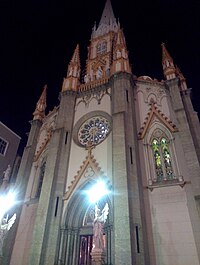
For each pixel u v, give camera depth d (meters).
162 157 22.08
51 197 21.45
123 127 22.38
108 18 52.88
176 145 21.84
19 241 23.27
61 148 25.20
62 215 21.09
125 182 18.75
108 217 19.42
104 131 25.88
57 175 23.27
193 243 16.48
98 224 17.62
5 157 38.06
